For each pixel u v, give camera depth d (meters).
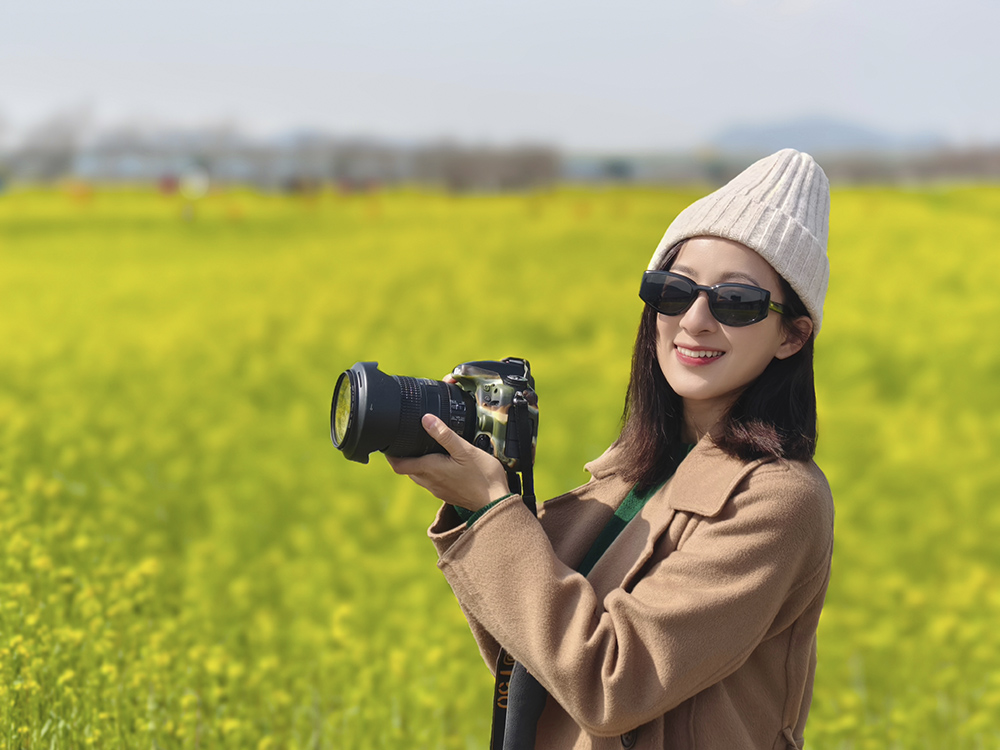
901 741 3.35
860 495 6.55
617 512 1.89
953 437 8.48
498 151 78.94
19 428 7.12
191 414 8.63
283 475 6.71
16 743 2.66
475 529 1.67
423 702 3.20
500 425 1.79
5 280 19.00
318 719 3.23
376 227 32.47
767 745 1.70
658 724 1.62
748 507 1.63
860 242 20.55
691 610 1.55
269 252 25.39
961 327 12.30
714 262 1.71
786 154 1.78
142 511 5.66
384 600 4.59
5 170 80.50
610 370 10.49
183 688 3.18
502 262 21.03
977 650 3.91
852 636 4.18
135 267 21.67
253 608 4.43
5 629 3.08
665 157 82.19
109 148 83.38
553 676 1.57
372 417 1.73
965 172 67.56
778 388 1.73
